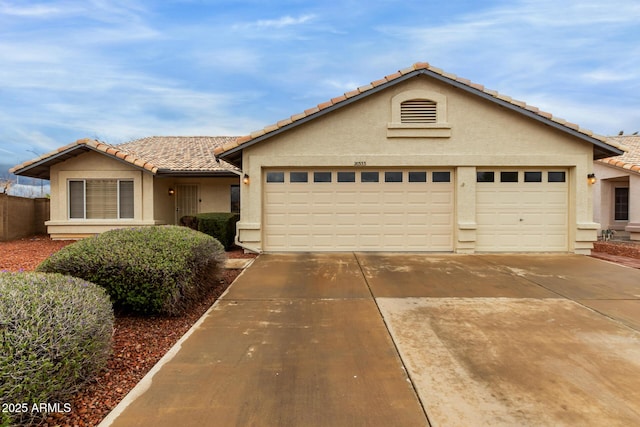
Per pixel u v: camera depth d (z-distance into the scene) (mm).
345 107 10555
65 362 2797
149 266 4918
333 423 2693
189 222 12312
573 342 4172
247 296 6121
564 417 2756
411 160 10523
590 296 6078
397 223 10789
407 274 7766
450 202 10750
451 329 4594
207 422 2699
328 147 10594
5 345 2516
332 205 10797
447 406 2906
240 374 3432
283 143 10625
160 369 3529
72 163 13289
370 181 10781
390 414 2805
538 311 5293
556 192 10734
